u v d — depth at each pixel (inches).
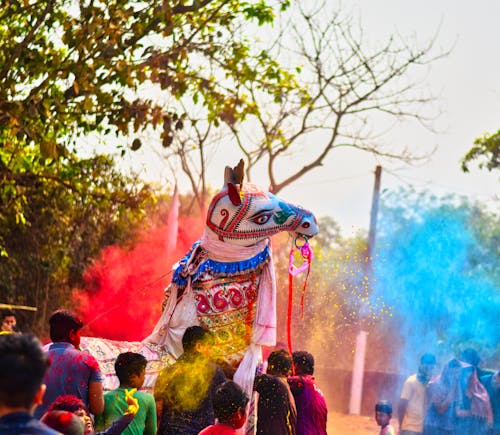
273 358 279.4
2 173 587.8
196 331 272.4
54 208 745.6
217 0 557.6
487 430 393.4
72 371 251.6
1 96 454.6
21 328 813.9
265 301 293.4
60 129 505.7
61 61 482.3
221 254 290.7
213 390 269.3
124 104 488.7
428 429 396.8
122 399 255.0
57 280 832.9
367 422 737.0
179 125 506.3
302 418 285.0
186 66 528.1
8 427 137.6
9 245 783.1
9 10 468.4
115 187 657.6
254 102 602.2
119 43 471.8
